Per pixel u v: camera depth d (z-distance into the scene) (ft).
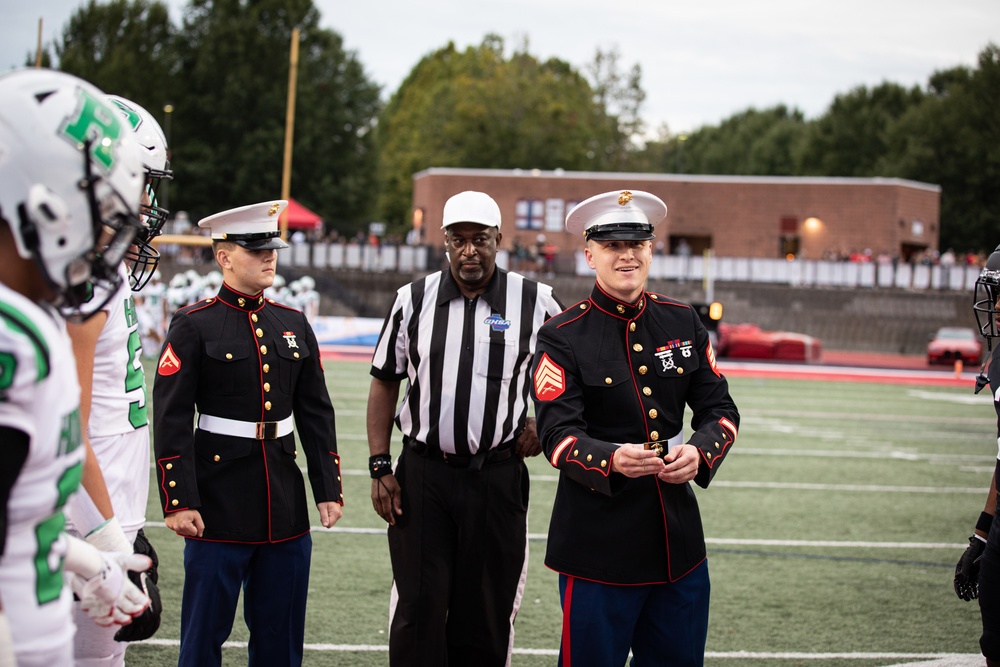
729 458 38.32
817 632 18.71
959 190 178.81
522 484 14.78
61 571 7.01
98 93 7.23
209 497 13.70
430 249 115.96
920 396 66.28
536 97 191.62
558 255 120.57
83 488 9.18
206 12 166.09
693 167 258.16
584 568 12.05
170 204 158.51
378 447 14.76
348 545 23.88
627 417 12.35
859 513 29.27
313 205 164.76
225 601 13.67
